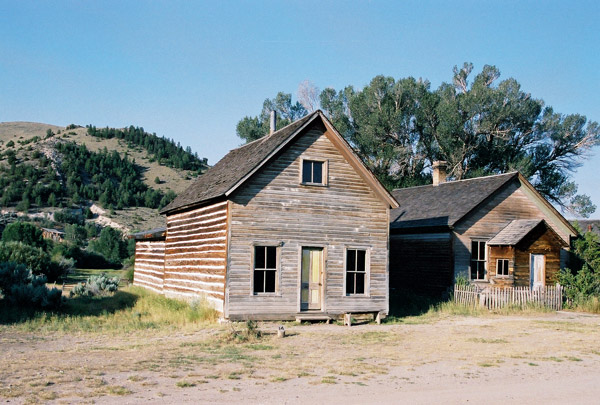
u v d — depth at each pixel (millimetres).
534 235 28078
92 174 141125
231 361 13016
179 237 25938
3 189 116938
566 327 19906
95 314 21297
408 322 21594
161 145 193000
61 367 11914
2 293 22281
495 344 16156
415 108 47781
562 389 10828
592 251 30359
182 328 18688
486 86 47062
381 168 48125
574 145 46469
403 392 10297
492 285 28422
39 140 168375
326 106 52000
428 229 29484
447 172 46906
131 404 9031
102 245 64688
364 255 22750
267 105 54344
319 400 9594
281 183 21250
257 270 20719
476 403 9609
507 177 30031
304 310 21469
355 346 15641
